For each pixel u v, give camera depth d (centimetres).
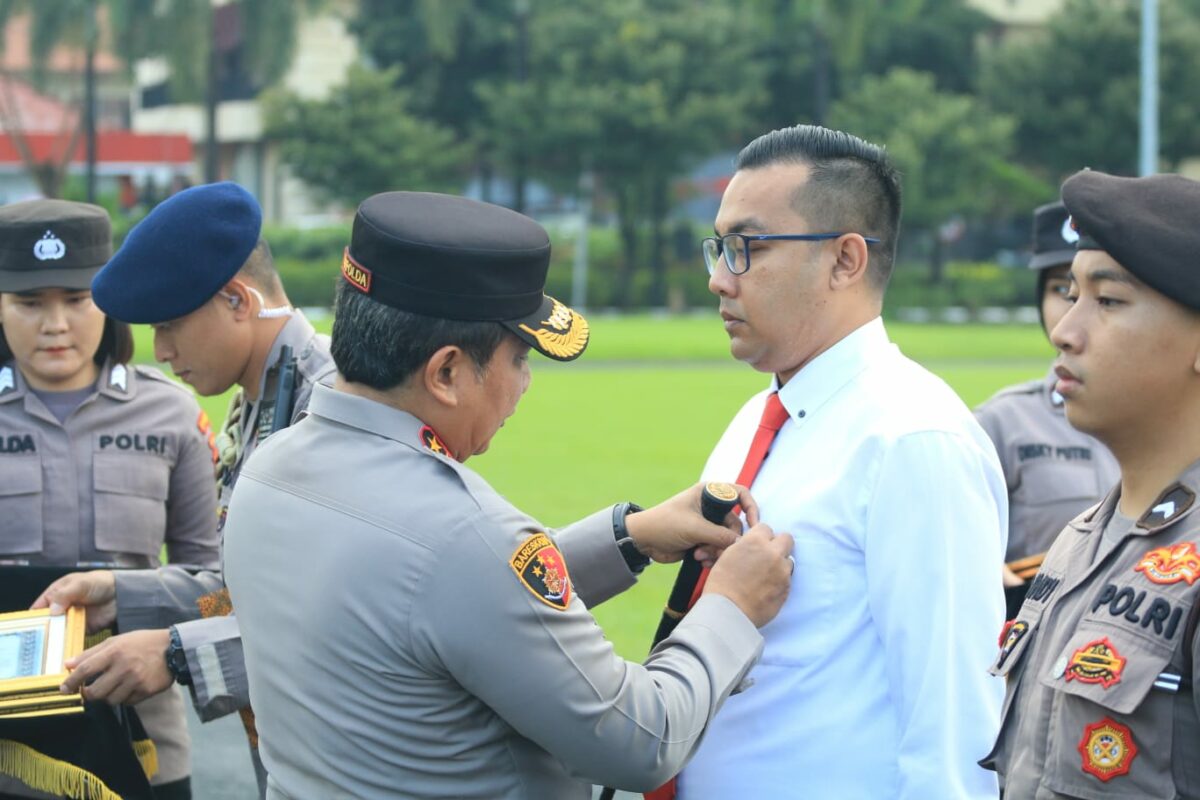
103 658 339
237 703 347
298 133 4688
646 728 263
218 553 482
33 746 373
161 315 354
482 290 267
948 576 284
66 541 445
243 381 374
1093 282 249
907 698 284
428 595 255
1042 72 4938
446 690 260
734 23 4869
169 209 355
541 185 5091
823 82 4806
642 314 4697
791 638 297
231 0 5072
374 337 270
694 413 1895
